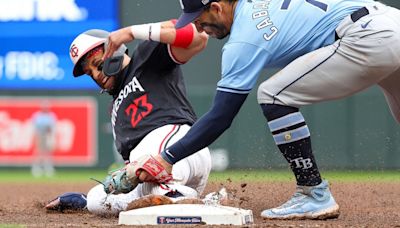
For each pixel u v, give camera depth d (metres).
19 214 21.11
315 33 17.00
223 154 55.31
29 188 42.22
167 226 16.58
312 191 17.97
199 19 17.58
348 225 17.31
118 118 19.83
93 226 17.00
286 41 16.94
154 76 19.58
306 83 17.02
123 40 18.59
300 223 17.38
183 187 18.48
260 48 16.75
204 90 56.56
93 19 56.81
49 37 58.16
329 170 51.97
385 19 16.70
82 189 40.84
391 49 16.61
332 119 56.19
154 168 17.17
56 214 20.70
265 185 27.48
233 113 16.81
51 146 61.97
